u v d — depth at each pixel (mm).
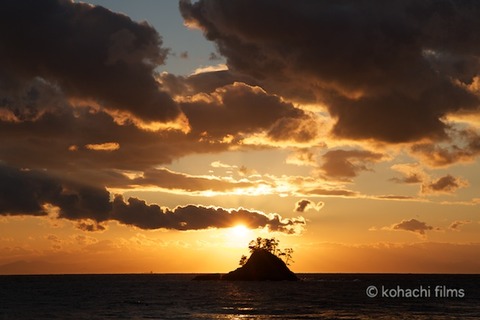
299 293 177500
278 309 114375
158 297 155500
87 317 96750
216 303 130875
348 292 188375
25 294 175875
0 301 140375
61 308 116812
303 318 95938
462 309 117312
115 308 116312
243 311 109375
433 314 105438
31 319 93625
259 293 175875
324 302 136625
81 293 181625
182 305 124375
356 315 102375
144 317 96562
